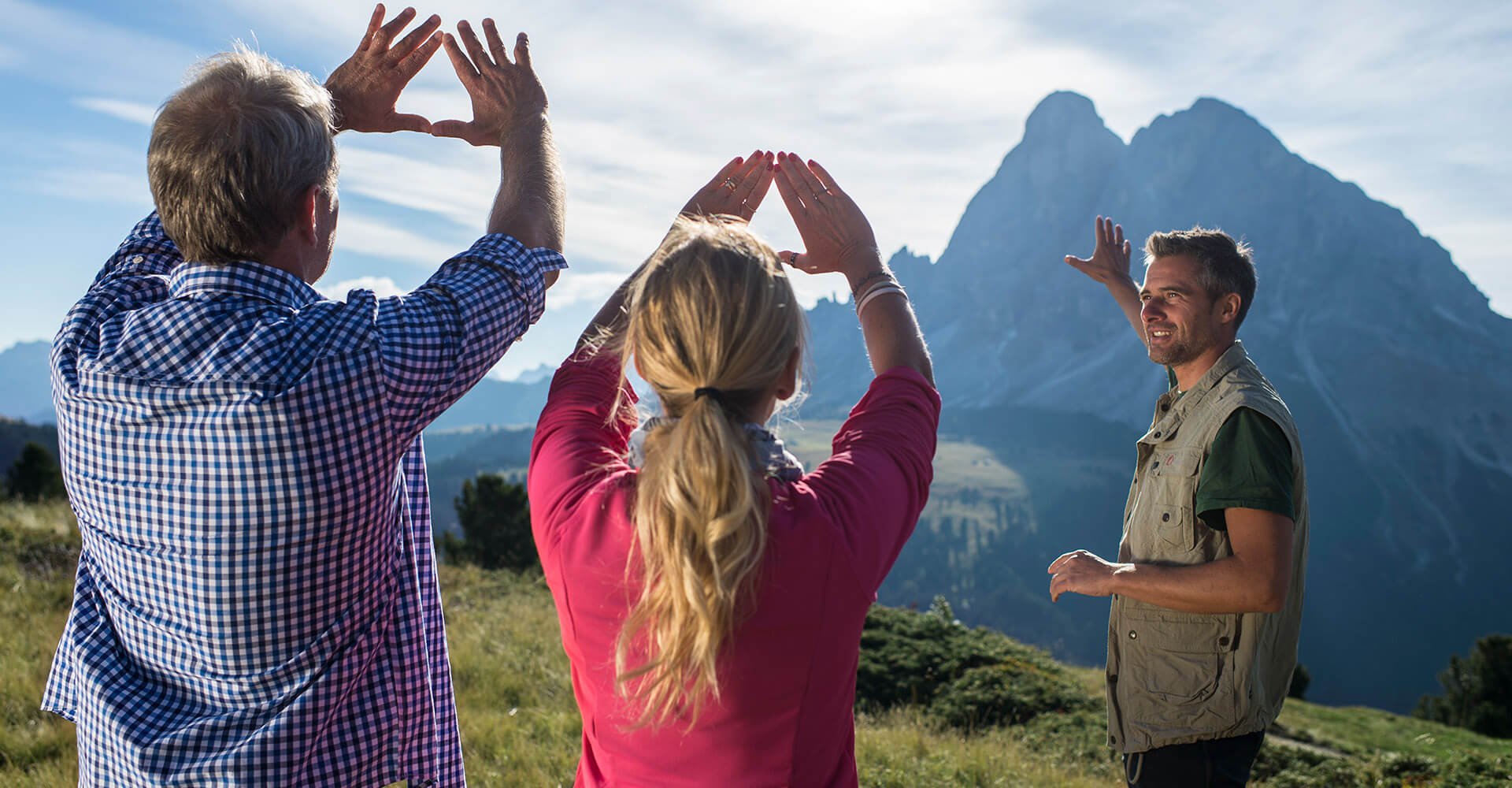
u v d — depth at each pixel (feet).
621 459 4.39
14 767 16.01
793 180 5.16
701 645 3.55
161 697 4.60
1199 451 8.22
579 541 4.03
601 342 4.81
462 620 34.99
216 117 4.34
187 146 4.32
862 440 4.28
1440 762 32.42
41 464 63.67
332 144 4.77
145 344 4.39
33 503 55.98
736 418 3.92
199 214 4.40
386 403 4.39
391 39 5.36
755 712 3.85
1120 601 8.79
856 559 3.86
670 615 3.66
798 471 4.09
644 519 3.69
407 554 5.22
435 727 5.32
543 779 16.66
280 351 4.31
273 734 4.44
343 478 4.36
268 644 4.43
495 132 5.58
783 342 3.91
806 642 3.84
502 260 4.81
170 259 5.25
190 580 4.34
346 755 4.73
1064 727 36.14
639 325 3.99
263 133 4.35
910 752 22.24
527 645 31.40
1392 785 30.94
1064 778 23.52
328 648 4.58
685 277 3.87
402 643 5.02
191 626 4.41
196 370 4.29
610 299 5.07
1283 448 7.86
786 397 4.22
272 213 4.48
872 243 5.06
